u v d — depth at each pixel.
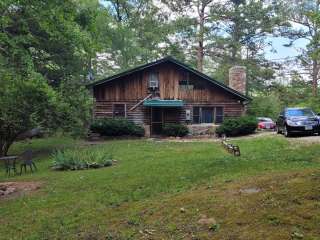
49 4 13.77
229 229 6.27
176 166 12.66
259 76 50.06
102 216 8.12
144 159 16.11
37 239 7.34
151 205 8.27
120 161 16.28
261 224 6.21
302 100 47.06
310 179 7.76
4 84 14.38
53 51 26.34
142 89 31.03
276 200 6.96
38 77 15.62
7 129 21.39
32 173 15.21
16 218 8.70
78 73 32.25
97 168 14.83
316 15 20.06
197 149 18.62
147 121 31.12
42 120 22.00
